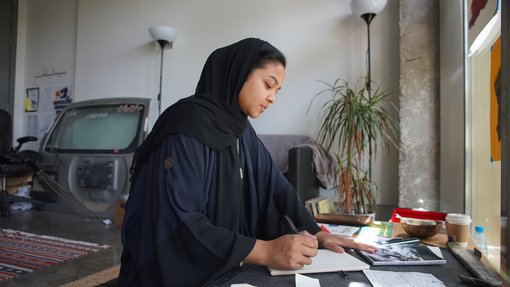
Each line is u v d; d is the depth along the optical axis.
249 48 0.93
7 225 3.09
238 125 0.95
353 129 2.35
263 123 3.35
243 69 0.92
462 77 2.00
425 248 0.92
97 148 3.41
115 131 3.45
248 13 3.50
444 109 2.43
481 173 1.60
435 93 2.57
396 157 2.85
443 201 2.44
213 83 0.95
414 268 0.78
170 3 3.88
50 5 4.74
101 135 3.47
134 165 0.93
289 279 0.71
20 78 4.88
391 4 2.94
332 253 0.86
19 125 4.85
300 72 3.24
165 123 0.88
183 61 3.79
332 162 2.71
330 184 2.91
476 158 1.70
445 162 2.40
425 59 2.59
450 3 2.26
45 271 1.95
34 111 4.79
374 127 2.48
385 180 2.88
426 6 2.61
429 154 2.57
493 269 0.78
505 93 0.68
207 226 0.76
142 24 4.03
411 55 2.63
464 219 1.10
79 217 3.41
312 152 2.62
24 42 4.89
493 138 1.31
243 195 1.05
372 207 2.34
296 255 0.73
